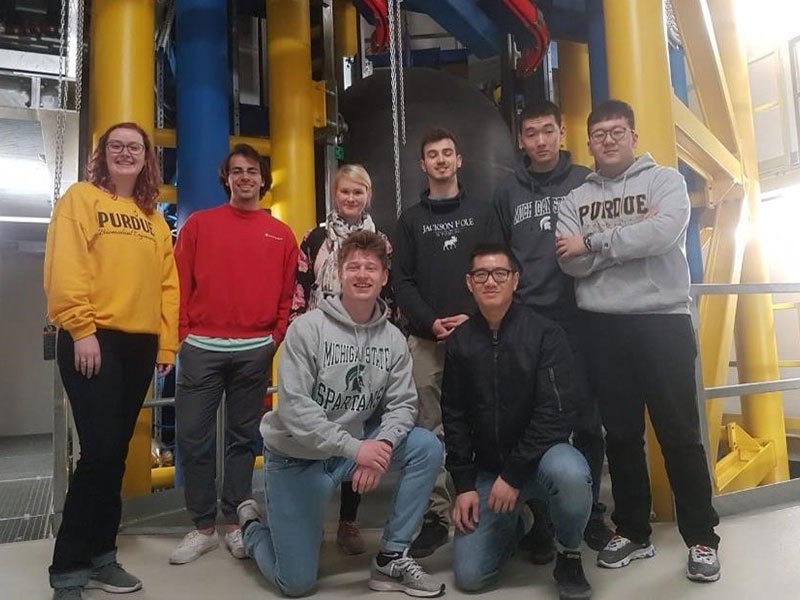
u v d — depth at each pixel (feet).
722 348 11.60
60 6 8.53
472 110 12.19
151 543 7.97
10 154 9.61
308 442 5.77
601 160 6.59
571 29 15.47
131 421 6.22
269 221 8.09
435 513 7.19
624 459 6.59
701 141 12.00
